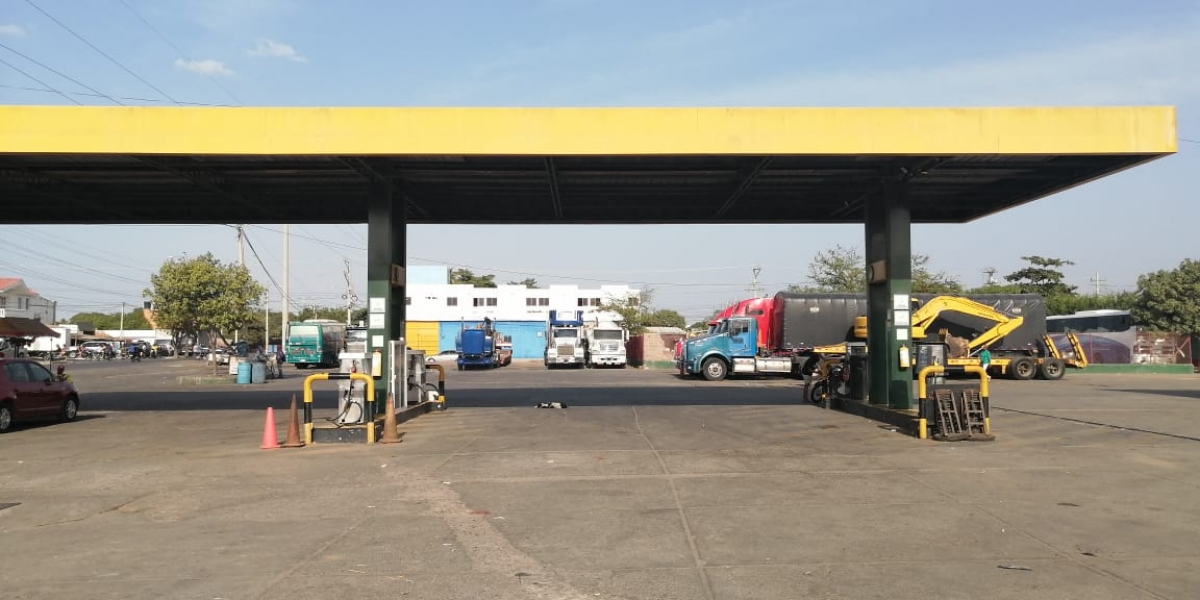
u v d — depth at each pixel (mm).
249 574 6547
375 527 8117
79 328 111938
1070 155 14477
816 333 34344
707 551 7078
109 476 11430
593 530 7879
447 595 5969
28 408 17234
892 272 16781
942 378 15625
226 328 38938
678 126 14109
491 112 14086
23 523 8578
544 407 20547
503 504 9117
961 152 14117
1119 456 12242
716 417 18156
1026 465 11477
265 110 13938
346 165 15922
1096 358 45094
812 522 8109
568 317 53438
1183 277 52969
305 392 14398
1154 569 6422
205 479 11055
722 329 35656
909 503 8977
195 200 19812
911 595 5836
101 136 13656
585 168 16703
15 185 18000
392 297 17656
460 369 49656
